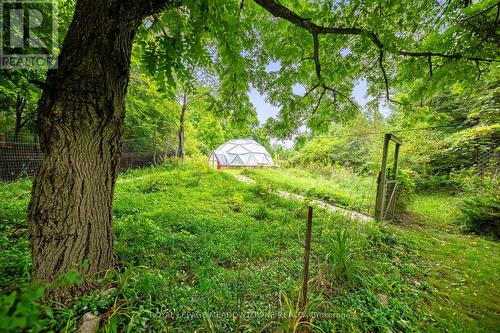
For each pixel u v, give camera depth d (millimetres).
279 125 4473
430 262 3549
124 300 1787
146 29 2850
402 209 6441
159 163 12000
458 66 3254
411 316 2180
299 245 3521
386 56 3795
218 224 4145
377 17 2855
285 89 4164
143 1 1903
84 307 1689
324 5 3055
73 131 1755
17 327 813
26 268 1981
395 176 5828
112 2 1765
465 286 2885
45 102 1744
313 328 1825
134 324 1578
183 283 2211
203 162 12547
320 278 2404
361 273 2680
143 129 11828
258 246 3301
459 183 8656
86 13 1746
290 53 3729
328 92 4555
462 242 4516
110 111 1928
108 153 2025
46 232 1783
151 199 5559
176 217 4316
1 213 3695
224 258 2938
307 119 4641
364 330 1928
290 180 11320
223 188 7449
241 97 3973
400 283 2781
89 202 1921
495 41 2883
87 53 1729
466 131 8609
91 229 1954
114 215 4227
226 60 2602
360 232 4117
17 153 6984
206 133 25391
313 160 17266
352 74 4180
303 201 6531
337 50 3738
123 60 1961
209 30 2367
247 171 13586
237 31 2590
